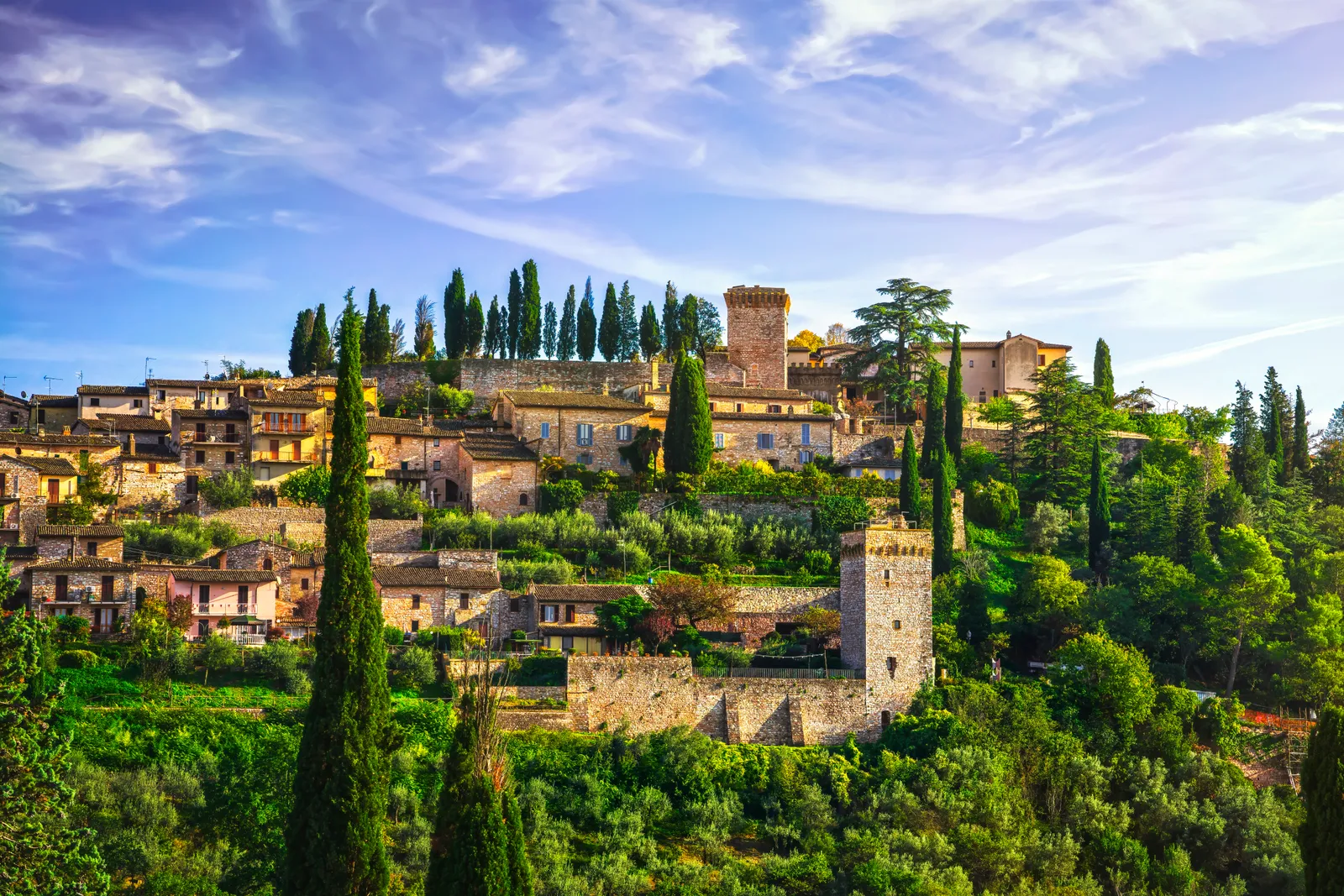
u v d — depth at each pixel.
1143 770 106.44
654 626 114.56
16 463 134.00
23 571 114.06
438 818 55.75
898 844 93.75
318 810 60.28
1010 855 93.62
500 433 162.50
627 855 91.00
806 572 136.50
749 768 103.31
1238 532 130.12
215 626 113.75
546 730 104.56
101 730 96.81
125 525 130.00
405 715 100.38
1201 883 96.88
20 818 65.19
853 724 110.94
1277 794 109.12
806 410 176.50
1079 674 116.31
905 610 114.19
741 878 91.38
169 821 86.69
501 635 120.56
